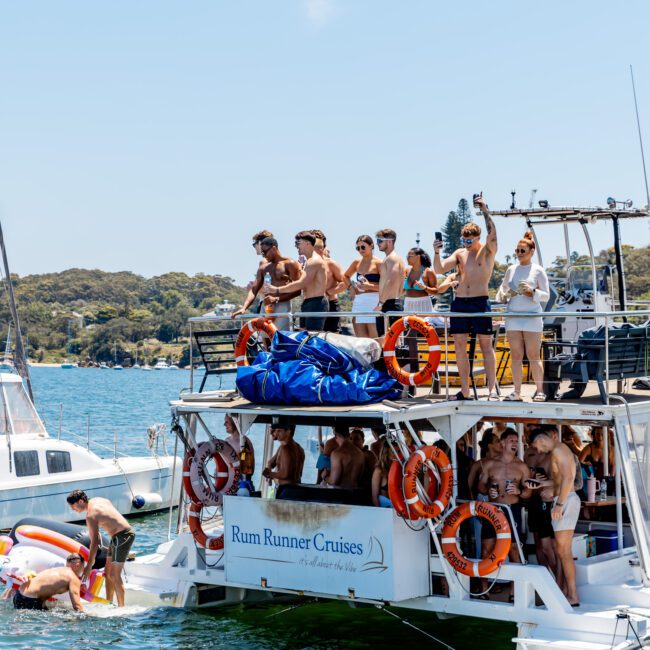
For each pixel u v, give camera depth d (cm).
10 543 1658
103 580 1534
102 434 5009
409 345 1395
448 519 1212
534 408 1219
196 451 1425
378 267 1522
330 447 1467
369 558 1216
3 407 2527
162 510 2725
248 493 1367
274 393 1292
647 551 1212
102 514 1515
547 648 1116
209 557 1474
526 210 1691
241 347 1413
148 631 1405
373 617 1471
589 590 1205
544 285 1237
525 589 1179
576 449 1446
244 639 1376
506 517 1214
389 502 1230
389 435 1188
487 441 1300
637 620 1111
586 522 1370
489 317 1261
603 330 1208
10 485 2345
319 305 1423
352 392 1244
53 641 1373
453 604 1216
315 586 1260
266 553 1301
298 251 1437
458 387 1491
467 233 1270
